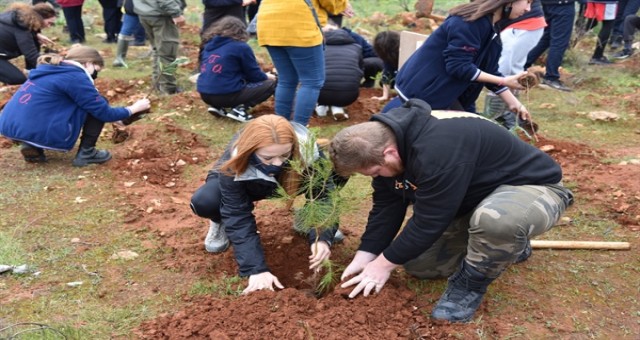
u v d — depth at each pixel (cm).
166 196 461
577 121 635
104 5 1017
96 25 1209
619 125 620
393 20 1210
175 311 307
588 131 603
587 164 504
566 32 727
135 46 1030
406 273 339
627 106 680
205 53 622
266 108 681
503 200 272
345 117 636
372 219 314
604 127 616
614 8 848
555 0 715
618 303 312
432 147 260
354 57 620
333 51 620
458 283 293
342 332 273
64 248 373
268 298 297
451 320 289
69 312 305
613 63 892
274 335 274
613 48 995
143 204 440
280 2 496
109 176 496
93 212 426
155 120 627
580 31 875
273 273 354
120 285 333
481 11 382
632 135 590
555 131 602
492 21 393
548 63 751
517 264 350
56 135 498
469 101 443
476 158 268
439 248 315
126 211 428
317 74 525
